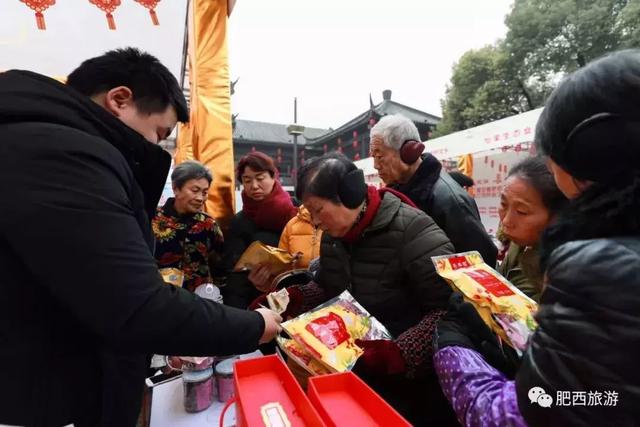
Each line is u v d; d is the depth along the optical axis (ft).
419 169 5.22
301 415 1.92
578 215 1.38
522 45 35.01
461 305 2.51
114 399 2.18
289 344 2.86
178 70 5.61
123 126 2.16
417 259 3.06
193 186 5.61
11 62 4.58
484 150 11.98
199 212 5.84
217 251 5.98
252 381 2.24
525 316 1.95
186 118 2.62
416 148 5.08
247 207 5.74
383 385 3.18
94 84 2.23
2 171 1.61
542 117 1.49
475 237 4.81
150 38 4.94
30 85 1.93
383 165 5.36
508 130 11.16
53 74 4.80
